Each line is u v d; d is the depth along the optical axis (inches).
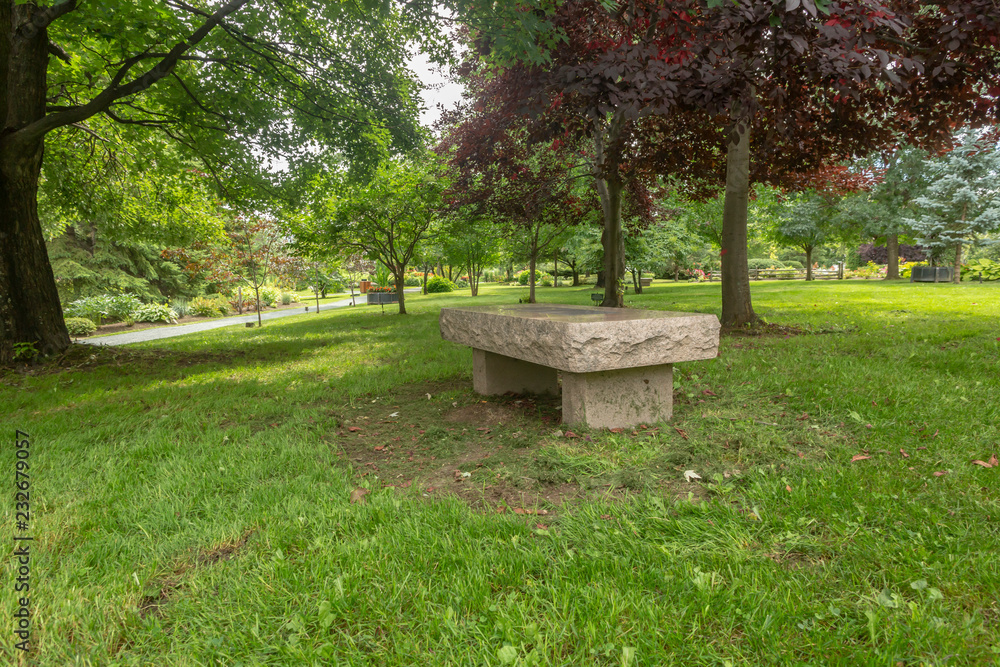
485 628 71.2
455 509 106.0
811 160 351.3
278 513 108.3
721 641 68.3
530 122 390.3
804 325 370.3
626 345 147.7
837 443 135.7
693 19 258.5
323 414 193.3
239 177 436.1
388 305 959.6
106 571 89.0
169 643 71.9
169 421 187.2
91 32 308.3
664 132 389.7
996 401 158.7
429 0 323.0
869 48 202.1
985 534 87.9
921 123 301.4
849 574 79.7
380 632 72.6
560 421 170.4
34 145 322.0
